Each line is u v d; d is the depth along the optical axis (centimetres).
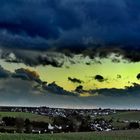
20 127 15400
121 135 10844
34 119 17662
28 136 8150
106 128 17562
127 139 9762
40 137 8194
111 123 19475
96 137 9944
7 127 15050
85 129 17025
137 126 18450
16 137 7706
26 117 17900
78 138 9319
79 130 16850
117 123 19550
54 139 8388
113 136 10469
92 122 18662
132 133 11619
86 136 10019
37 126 16188
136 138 10075
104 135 10681
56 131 15675
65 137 9275
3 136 7694
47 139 8044
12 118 16238
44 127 16162
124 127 18100
